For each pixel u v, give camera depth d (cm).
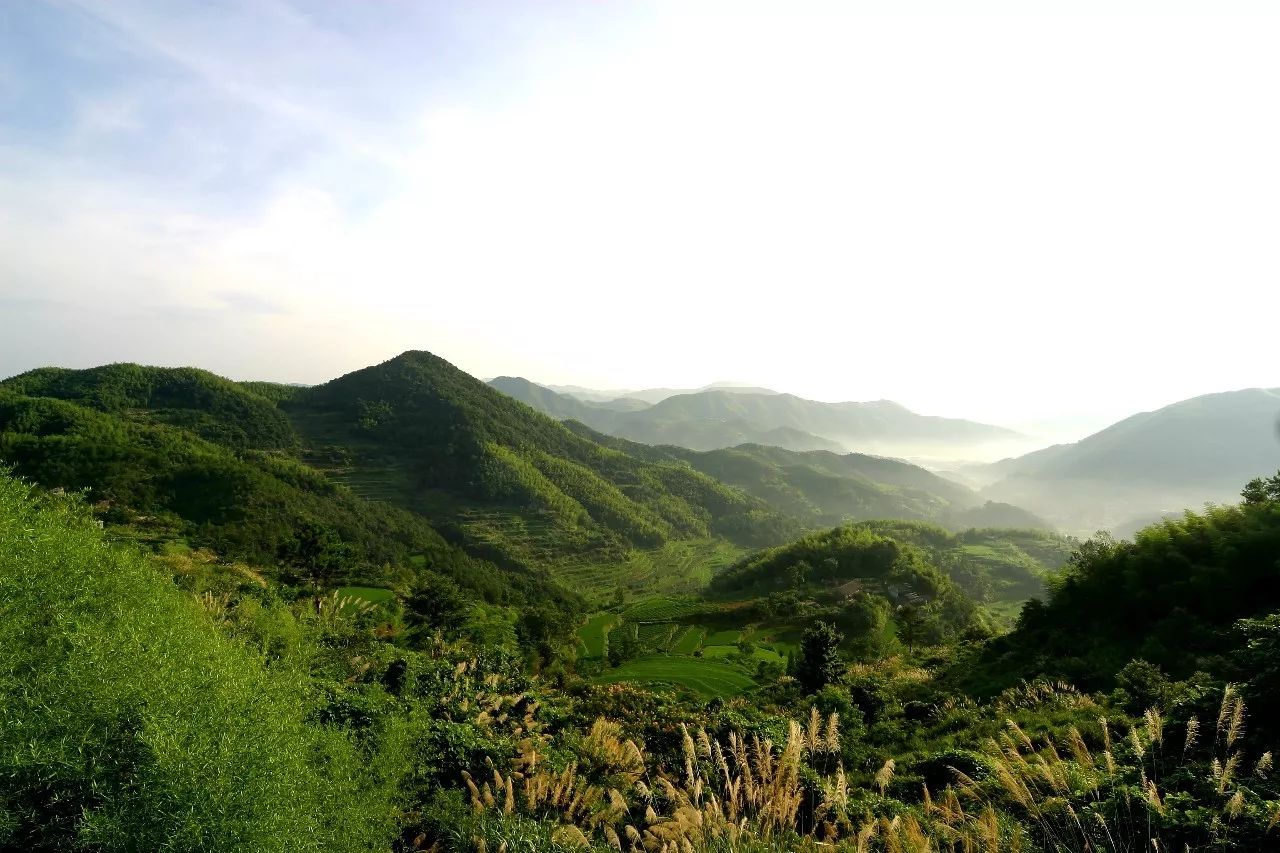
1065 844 707
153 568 1405
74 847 554
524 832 830
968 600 8644
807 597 8256
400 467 16538
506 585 9775
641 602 10600
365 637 2453
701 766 958
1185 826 658
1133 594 2270
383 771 948
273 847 588
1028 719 1474
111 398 14062
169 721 621
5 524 779
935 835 767
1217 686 971
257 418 16250
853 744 1551
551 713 1848
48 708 589
